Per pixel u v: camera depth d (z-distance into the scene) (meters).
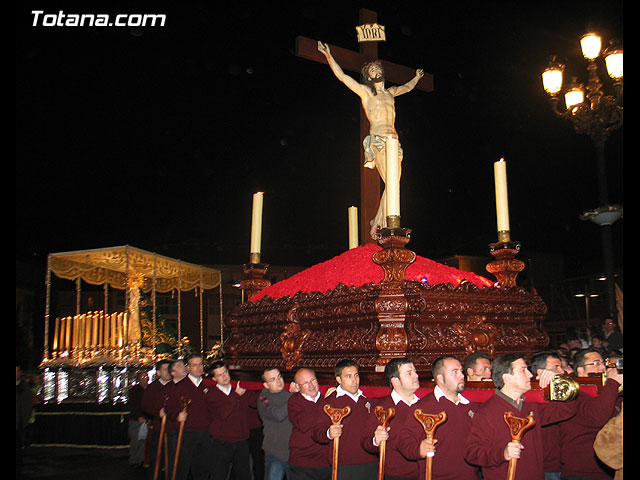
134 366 11.66
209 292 26.84
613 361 4.77
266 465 5.92
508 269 6.18
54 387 11.68
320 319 5.78
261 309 6.80
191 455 6.77
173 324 26.06
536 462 3.79
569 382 3.66
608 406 4.11
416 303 5.08
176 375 6.96
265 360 6.64
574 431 4.52
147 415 8.20
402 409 4.29
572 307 22.23
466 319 5.52
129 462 9.69
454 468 4.02
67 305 25.78
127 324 12.56
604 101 9.64
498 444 3.67
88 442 11.06
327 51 7.61
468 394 4.37
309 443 5.12
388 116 7.18
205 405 6.89
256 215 8.10
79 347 12.87
